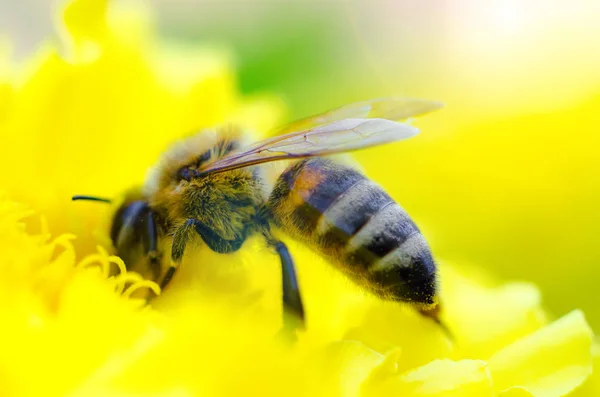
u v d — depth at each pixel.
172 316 0.07
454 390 0.07
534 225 0.09
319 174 0.07
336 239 0.07
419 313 0.07
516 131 0.09
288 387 0.06
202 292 0.07
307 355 0.07
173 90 0.08
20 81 0.08
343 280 0.07
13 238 0.07
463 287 0.08
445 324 0.07
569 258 0.09
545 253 0.09
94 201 0.07
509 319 0.07
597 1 0.09
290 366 0.06
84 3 0.08
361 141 0.07
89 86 0.08
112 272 0.07
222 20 0.10
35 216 0.07
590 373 0.07
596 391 0.07
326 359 0.07
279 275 0.07
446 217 0.09
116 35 0.08
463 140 0.09
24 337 0.06
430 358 0.07
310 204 0.07
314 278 0.07
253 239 0.07
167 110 0.08
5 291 0.06
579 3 0.09
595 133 0.09
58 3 0.08
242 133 0.08
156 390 0.06
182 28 0.10
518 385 0.07
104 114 0.08
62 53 0.08
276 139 0.07
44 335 0.06
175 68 0.08
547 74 0.09
